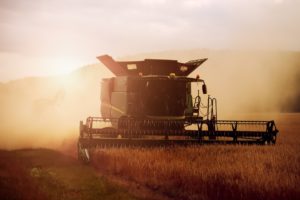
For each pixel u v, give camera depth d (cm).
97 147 1844
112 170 1427
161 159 1484
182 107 2216
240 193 1013
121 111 2220
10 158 1680
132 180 1274
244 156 1523
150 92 2184
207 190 1070
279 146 1895
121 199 1049
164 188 1149
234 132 1994
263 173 1176
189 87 2277
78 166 1545
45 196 1034
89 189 1150
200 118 2242
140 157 1525
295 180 1082
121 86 2258
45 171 1414
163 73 2323
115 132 1888
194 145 1884
